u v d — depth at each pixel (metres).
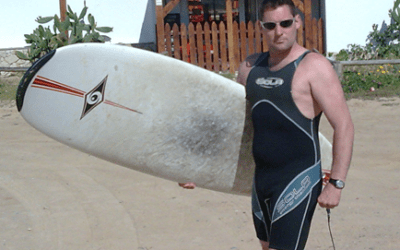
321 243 3.57
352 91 9.89
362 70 10.55
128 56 2.79
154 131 2.83
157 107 2.81
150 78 2.79
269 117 2.34
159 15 11.76
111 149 2.85
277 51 2.30
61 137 2.81
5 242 3.74
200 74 2.79
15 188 4.96
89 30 11.96
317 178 2.38
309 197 2.36
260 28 2.34
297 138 2.31
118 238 3.77
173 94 2.80
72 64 2.77
